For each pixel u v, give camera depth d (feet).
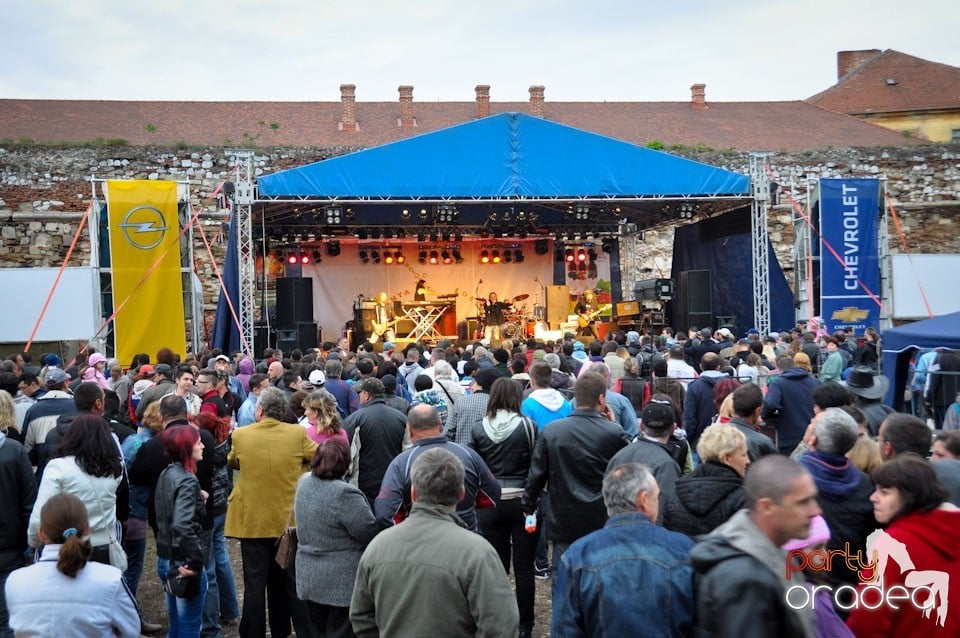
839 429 13.08
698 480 13.03
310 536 15.17
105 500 16.69
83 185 68.28
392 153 50.52
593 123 98.17
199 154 70.23
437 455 12.09
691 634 10.05
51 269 49.08
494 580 11.35
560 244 74.08
